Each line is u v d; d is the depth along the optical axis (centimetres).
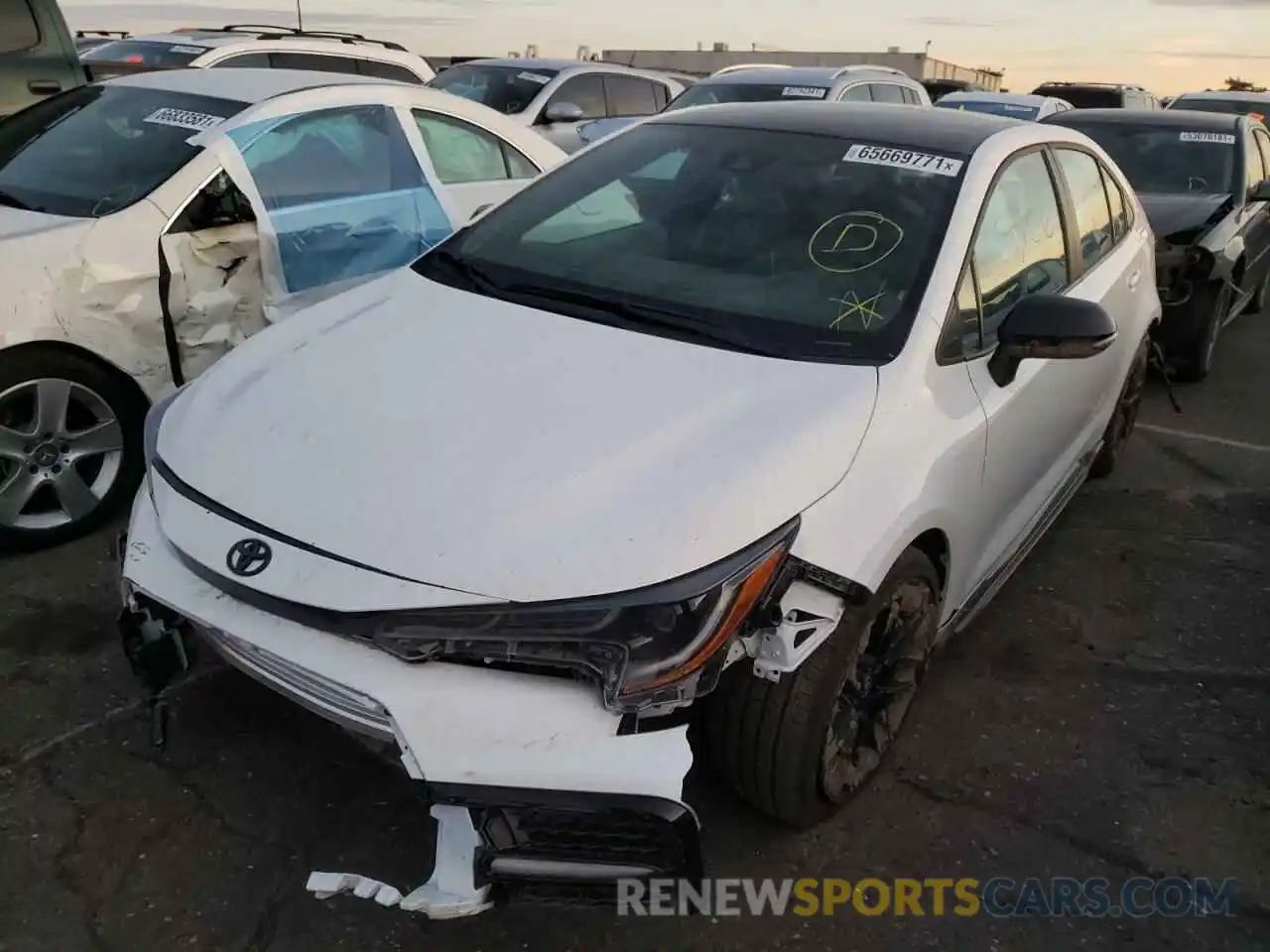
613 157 374
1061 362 358
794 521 231
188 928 241
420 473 232
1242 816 300
